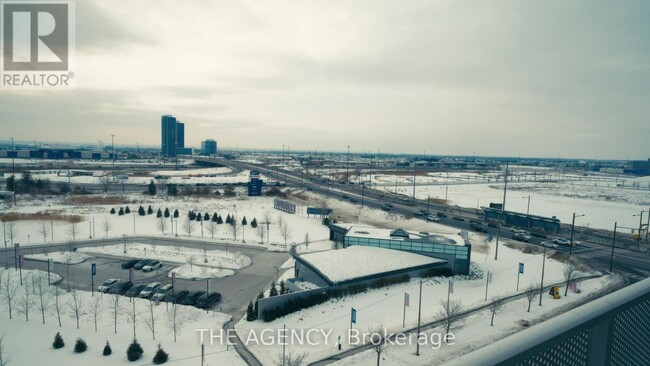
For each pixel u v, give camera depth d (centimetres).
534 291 4194
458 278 5169
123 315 3956
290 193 12406
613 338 609
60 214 8319
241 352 3309
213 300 4409
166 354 3164
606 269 5628
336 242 6894
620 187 17375
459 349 3272
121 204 9806
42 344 3372
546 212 10662
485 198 13112
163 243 6788
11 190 10438
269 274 5369
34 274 4981
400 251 5491
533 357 504
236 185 13938
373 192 12912
